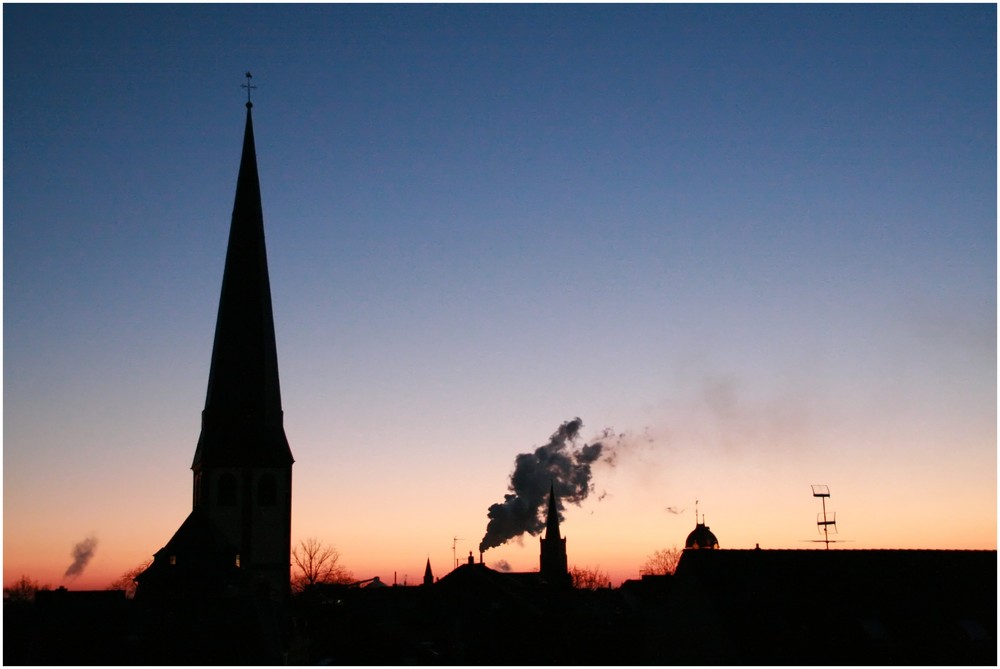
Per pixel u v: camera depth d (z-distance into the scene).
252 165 122.88
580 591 137.25
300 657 83.31
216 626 69.50
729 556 60.97
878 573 60.34
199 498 116.81
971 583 59.97
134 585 117.19
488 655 78.38
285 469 117.12
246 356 118.88
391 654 85.56
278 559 115.19
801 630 56.88
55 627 68.06
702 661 58.78
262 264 121.56
